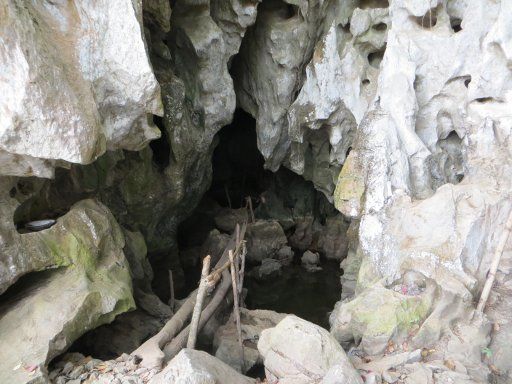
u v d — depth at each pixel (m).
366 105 10.18
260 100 12.01
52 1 5.62
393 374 5.51
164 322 8.31
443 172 8.57
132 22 6.07
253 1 10.32
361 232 7.95
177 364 5.24
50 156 5.22
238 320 7.59
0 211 5.66
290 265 13.88
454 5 8.65
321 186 12.59
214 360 5.64
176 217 12.29
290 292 12.29
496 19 7.88
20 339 5.57
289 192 15.16
